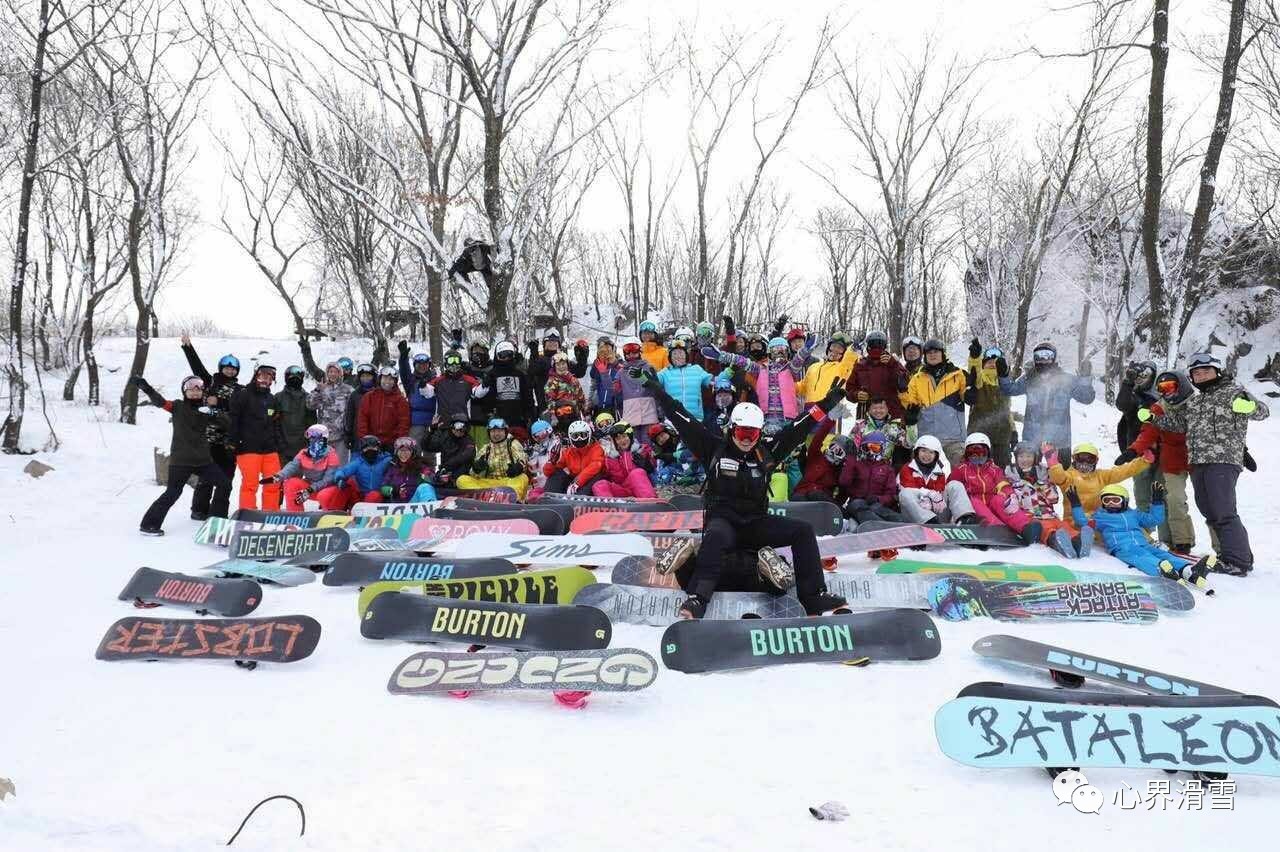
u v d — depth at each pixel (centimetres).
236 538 775
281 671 473
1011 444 1022
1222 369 762
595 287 4312
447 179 1579
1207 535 967
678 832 296
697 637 479
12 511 1020
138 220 1834
